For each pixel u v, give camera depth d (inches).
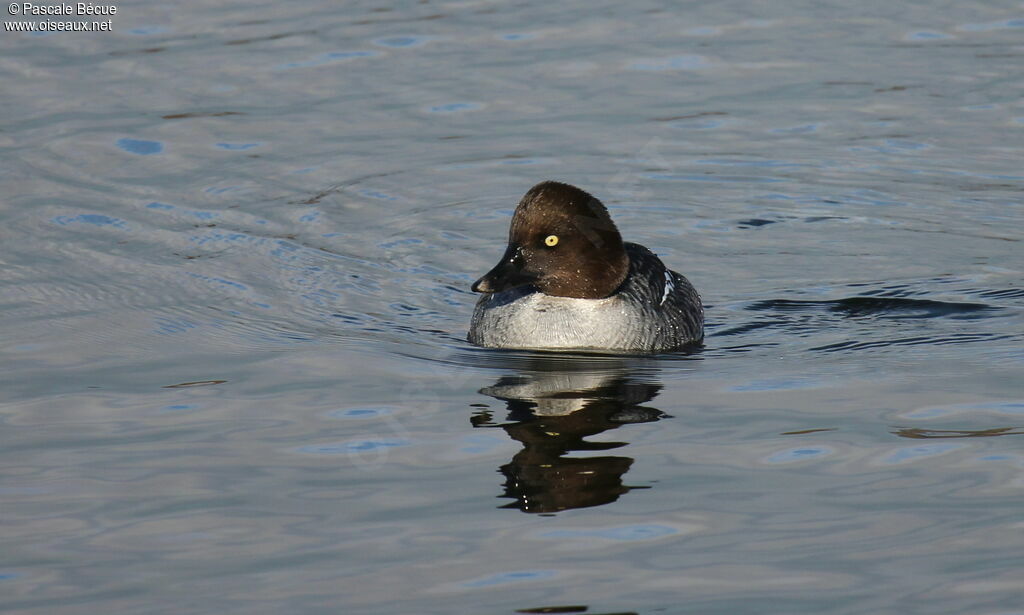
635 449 370.6
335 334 492.1
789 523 322.3
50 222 601.3
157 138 700.0
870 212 629.9
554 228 472.4
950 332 486.0
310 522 328.2
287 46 818.2
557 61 794.2
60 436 386.0
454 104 743.1
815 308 527.8
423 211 634.2
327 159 683.4
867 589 290.5
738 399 412.8
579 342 478.6
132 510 336.5
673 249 600.4
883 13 860.0
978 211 623.5
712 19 857.5
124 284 537.6
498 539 317.7
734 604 285.6
